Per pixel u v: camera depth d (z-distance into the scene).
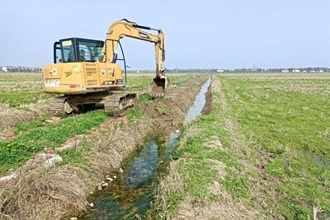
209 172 7.59
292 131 14.97
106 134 11.59
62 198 6.97
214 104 19.69
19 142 9.56
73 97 15.18
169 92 26.22
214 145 9.74
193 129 12.10
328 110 21.95
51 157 8.70
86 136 11.23
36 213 6.28
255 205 6.73
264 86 46.47
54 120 14.23
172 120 17.75
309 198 7.67
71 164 8.35
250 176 8.32
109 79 15.02
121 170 9.85
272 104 25.08
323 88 43.03
